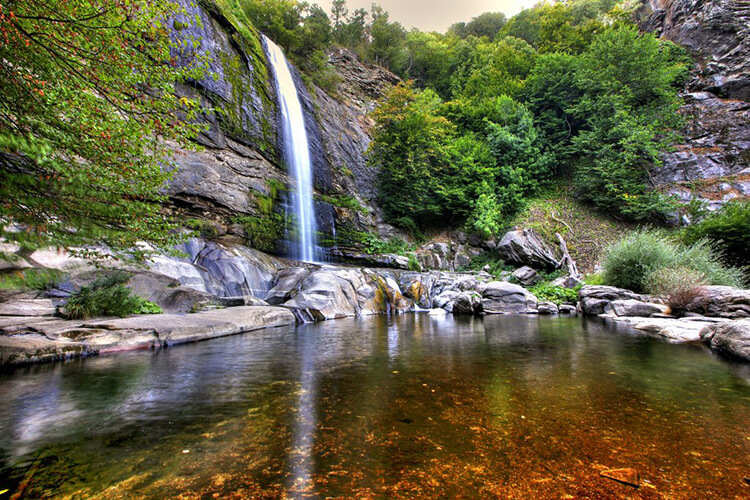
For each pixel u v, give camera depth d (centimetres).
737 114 2408
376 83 3344
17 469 169
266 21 2523
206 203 1173
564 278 1589
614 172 2084
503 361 431
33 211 283
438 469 168
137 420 236
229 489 151
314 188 1889
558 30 3478
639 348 523
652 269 1130
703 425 226
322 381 337
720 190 2083
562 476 161
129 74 336
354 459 179
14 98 270
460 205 2277
